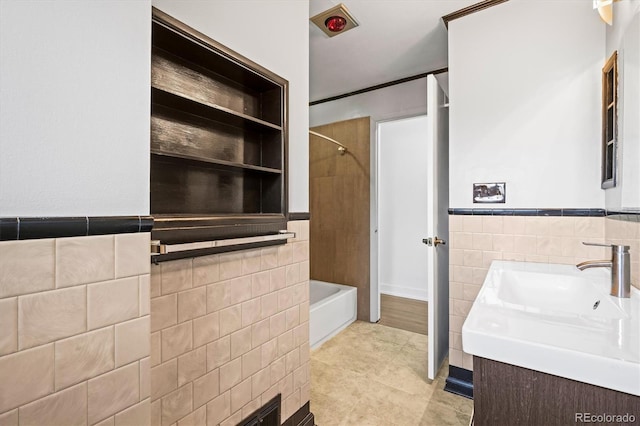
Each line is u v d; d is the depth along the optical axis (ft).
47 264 2.02
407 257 13.44
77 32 2.17
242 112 4.71
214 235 3.84
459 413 5.80
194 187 4.11
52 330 2.04
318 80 9.86
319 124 11.68
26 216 1.96
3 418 1.86
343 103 11.12
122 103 2.43
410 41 7.64
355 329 9.74
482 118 6.31
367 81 9.91
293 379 5.17
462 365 6.48
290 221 5.07
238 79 4.55
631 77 4.01
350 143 10.64
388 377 6.98
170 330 3.44
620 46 4.43
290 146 5.05
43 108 2.02
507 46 6.08
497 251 6.19
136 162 2.52
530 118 5.90
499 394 2.57
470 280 6.44
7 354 1.87
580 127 5.49
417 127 13.16
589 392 2.26
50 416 2.02
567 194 5.61
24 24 1.94
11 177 1.91
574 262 5.55
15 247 1.90
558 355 2.30
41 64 2.01
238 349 4.23
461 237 6.52
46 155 2.04
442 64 8.83
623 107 4.31
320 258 11.31
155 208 3.70
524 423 2.49
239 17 4.18
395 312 11.36
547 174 5.76
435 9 6.42
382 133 13.98
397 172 13.65
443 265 7.60
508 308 3.20
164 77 3.73
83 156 2.21
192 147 4.08
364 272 10.43
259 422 4.52
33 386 1.96
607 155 5.01
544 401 2.41
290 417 5.11
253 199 4.88
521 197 5.97
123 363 2.38
